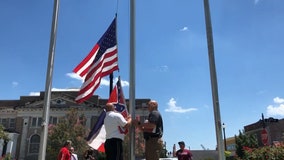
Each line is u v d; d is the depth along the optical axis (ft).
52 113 179.73
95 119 178.29
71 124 144.66
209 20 28.71
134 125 24.62
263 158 35.91
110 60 33.86
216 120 26.25
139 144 129.80
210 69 27.61
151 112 24.75
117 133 24.16
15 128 181.68
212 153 113.39
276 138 170.09
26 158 175.32
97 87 32.76
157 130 24.34
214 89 26.96
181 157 46.85
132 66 26.07
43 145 28.17
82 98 32.07
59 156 41.78
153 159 23.95
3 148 165.68
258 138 181.88
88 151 52.65
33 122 181.88
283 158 34.94
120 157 23.97
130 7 27.32
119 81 32.78
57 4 32.04
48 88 29.78
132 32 26.78
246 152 38.81
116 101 31.65
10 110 186.91
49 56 30.68
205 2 29.09
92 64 33.65
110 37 34.78
